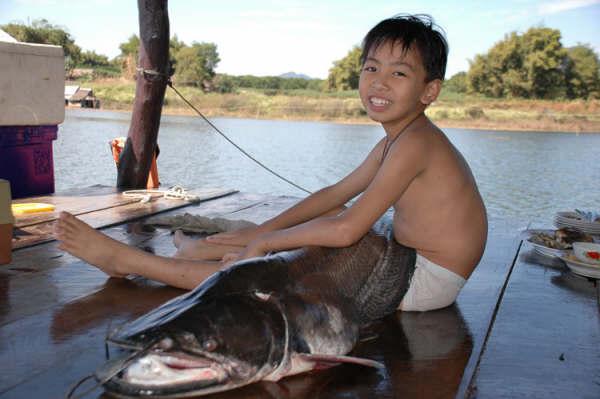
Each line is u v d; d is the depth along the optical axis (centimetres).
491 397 159
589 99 4041
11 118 447
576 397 160
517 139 2253
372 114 209
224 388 145
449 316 219
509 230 384
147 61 496
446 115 3400
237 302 151
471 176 221
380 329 205
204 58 4384
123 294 228
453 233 212
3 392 149
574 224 341
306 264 179
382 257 207
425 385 163
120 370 136
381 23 209
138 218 373
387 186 198
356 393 157
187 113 3391
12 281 241
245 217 393
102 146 1217
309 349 161
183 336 138
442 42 208
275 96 3856
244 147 1557
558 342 198
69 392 136
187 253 254
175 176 993
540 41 4028
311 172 1138
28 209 376
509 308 231
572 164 1434
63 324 196
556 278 274
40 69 466
